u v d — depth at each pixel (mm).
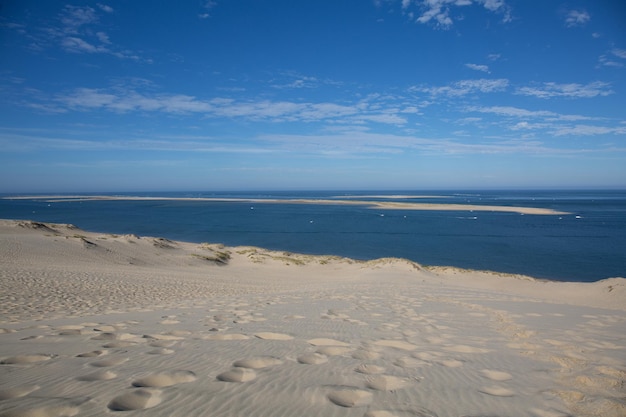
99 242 25844
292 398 2852
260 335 5230
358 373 3520
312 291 13133
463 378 3471
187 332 5336
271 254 32188
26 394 2766
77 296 11500
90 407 2555
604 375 3576
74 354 3920
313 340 4957
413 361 4012
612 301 14242
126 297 11922
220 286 16406
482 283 20188
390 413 2652
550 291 17453
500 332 5883
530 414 2707
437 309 8484
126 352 4027
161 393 2854
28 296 10898
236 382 3154
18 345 4352
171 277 18031
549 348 4707
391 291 12875
